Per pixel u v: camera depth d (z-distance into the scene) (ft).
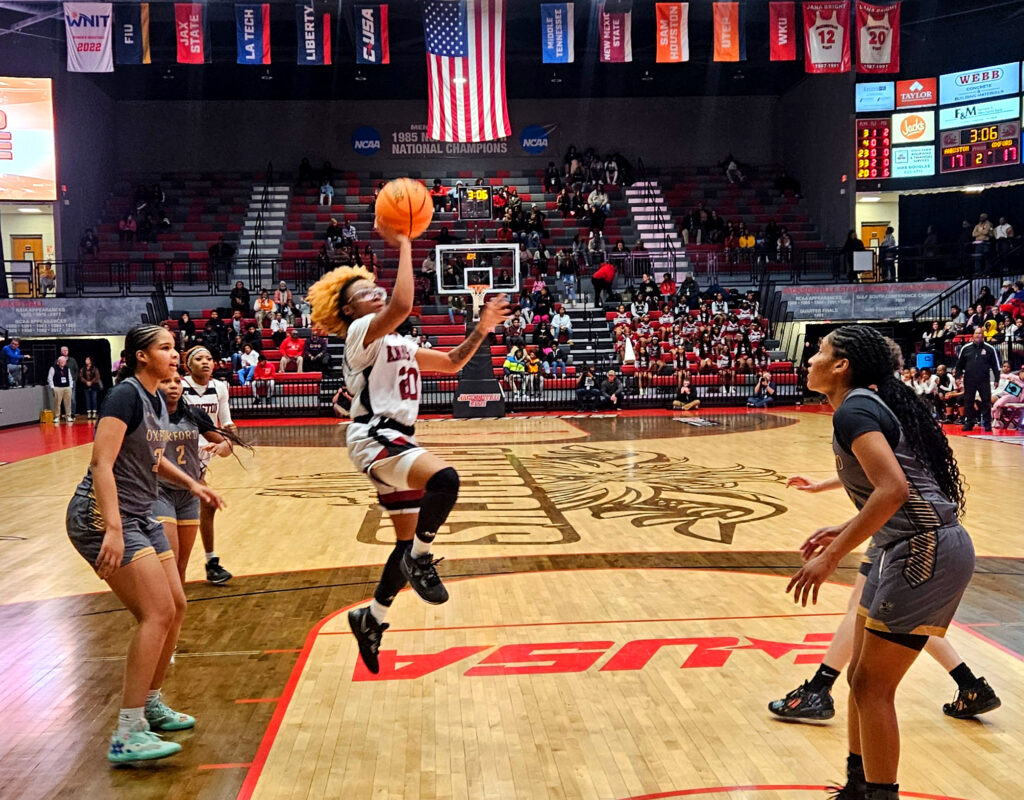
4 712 13.15
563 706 13.05
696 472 37.70
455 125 69.77
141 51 67.21
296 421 68.39
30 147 81.97
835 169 90.12
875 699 9.15
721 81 101.55
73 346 79.97
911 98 83.87
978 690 12.30
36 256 88.07
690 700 13.23
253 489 35.27
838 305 80.28
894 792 9.07
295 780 10.80
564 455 43.88
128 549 11.54
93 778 10.95
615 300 84.94
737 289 85.87
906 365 71.46
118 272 86.53
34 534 26.84
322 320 11.40
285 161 103.96
